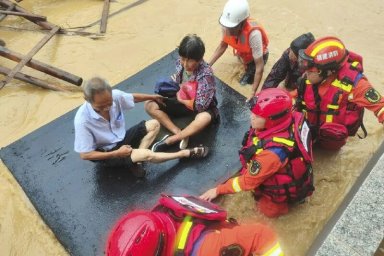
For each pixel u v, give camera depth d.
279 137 2.55
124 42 4.68
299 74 3.70
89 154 2.98
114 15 5.02
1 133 3.82
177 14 5.00
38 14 5.07
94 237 3.00
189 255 1.81
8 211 3.23
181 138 3.34
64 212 3.14
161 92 3.40
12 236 3.10
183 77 3.42
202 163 3.38
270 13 4.96
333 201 3.22
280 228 3.07
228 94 3.90
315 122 3.14
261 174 2.61
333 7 5.01
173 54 4.32
